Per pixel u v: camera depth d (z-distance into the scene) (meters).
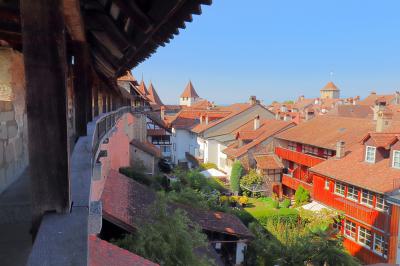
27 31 1.89
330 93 98.38
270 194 27.77
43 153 1.99
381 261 15.84
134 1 2.50
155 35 3.34
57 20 1.91
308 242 12.34
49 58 1.93
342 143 21.31
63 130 2.00
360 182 17.50
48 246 1.71
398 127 20.08
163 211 9.48
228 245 13.81
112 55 5.29
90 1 3.19
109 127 9.40
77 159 3.78
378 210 16.34
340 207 19.14
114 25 3.56
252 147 29.20
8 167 4.91
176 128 43.75
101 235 9.41
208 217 14.39
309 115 35.91
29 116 1.95
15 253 3.23
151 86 72.56
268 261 12.92
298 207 21.95
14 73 5.10
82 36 3.82
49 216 2.01
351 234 18.20
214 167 35.62
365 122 24.55
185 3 2.48
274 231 18.17
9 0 3.05
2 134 4.70
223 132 38.31
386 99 61.69
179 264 8.15
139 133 29.81
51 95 1.96
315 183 21.98
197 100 88.19
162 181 21.22
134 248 7.92
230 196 25.61
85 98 5.04
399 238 14.99
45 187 2.02
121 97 21.95
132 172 18.86
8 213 3.87
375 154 18.64
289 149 28.31
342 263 11.54
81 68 4.82
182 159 43.91
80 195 2.46
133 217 9.62
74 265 1.58
